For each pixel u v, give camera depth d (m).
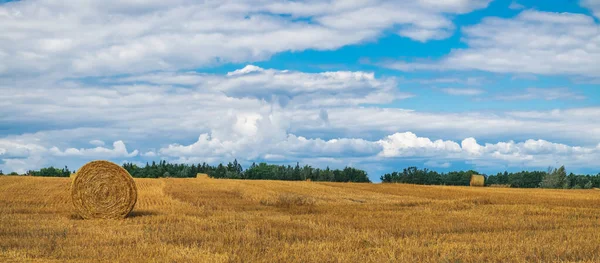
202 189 46.78
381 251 14.76
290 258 13.63
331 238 17.52
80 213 24.06
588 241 16.75
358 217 24.56
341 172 136.62
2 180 54.22
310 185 60.66
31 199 33.09
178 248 14.62
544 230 20.31
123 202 24.64
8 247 15.28
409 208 30.84
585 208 31.80
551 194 49.22
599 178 112.69
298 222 21.67
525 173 121.38
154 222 21.94
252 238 16.88
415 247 15.37
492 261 13.59
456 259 13.53
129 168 130.75
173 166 136.75
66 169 133.75
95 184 24.39
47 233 17.98
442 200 38.47
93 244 15.84
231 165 143.00
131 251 14.46
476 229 20.72
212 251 14.53
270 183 63.41
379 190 54.66
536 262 13.45
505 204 34.97
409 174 123.62
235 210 28.38
